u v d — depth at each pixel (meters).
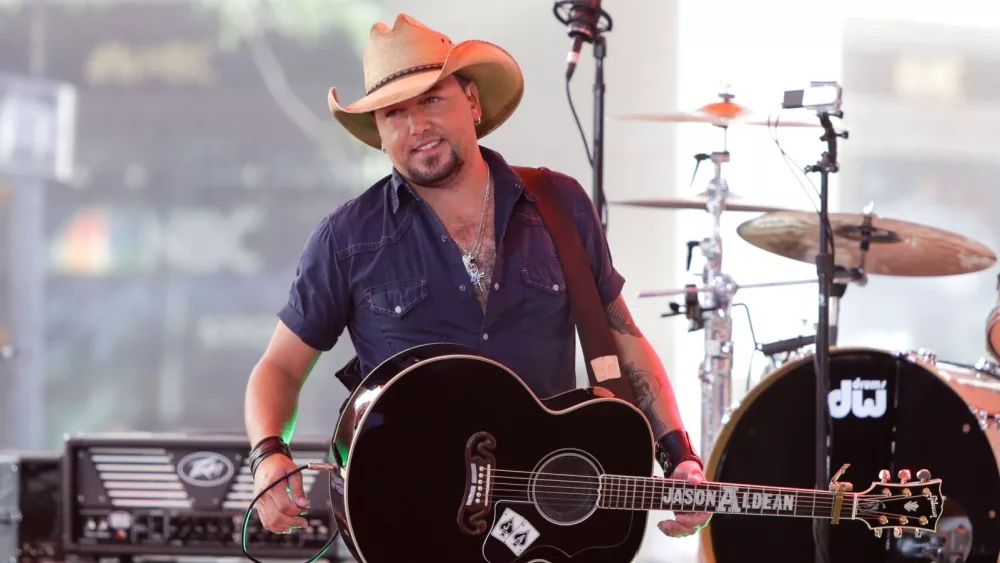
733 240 24.11
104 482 13.80
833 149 10.34
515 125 25.55
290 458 7.89
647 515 8.19
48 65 29.14
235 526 13.72
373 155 29.58
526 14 25.58
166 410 29.55
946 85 26.20
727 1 24.80
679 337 24.30
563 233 8.62
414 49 8.01
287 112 29.48
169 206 29.64
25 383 29.11
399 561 7.43
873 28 25.69
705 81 24.98
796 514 8.60
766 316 23.77
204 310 29.69
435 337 8.17
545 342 8.36
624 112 25.11
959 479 11.16
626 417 8.06
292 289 8.37
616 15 25.03
